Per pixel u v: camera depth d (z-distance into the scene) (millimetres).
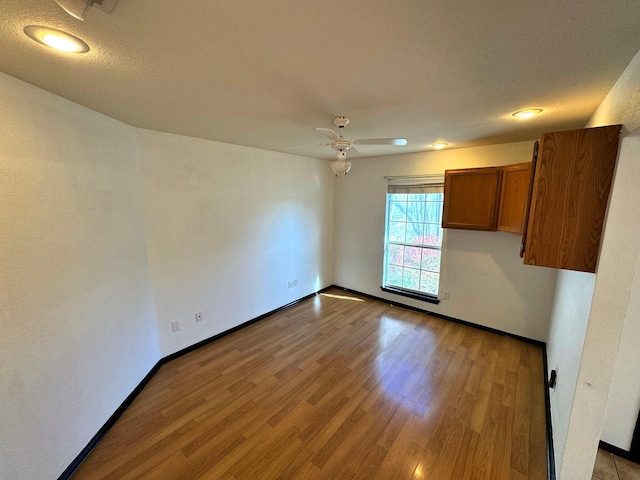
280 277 4234
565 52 1186
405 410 2268
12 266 1411
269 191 3883
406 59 1263
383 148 3561
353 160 4668
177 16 940
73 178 1805
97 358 1979
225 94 1690
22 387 1439
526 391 2486
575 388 1469
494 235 3443
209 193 3160
